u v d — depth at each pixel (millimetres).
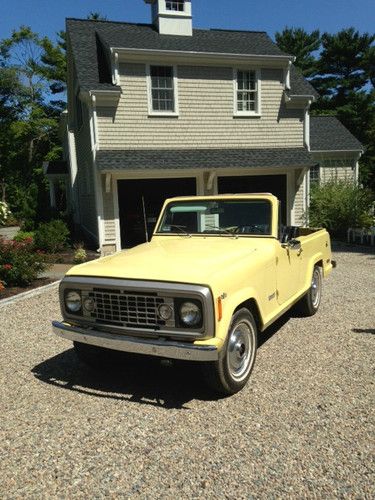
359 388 4004
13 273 8672
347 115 35781
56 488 2783
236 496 2652
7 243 9344
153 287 3639
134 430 3416
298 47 39562
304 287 5770
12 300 7754
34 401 3953
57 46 39750
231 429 3391
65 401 3941
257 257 4398
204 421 3523
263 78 14875
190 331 3561
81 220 20250
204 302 3486
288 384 4141
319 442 3172
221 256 4246
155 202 14273
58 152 36250
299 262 5590
